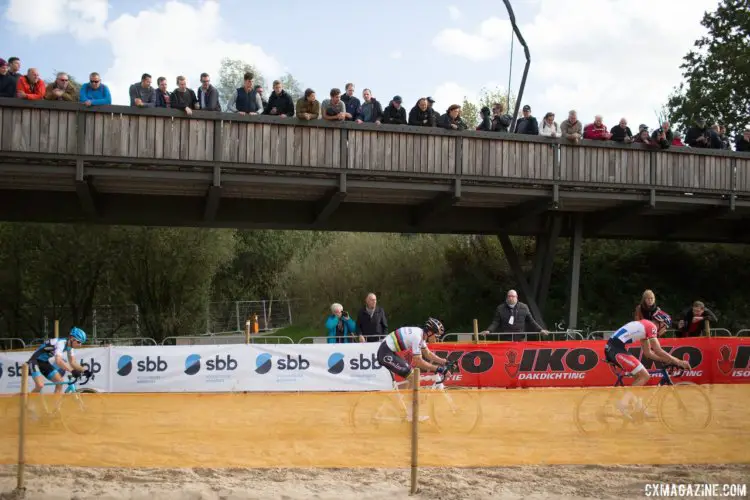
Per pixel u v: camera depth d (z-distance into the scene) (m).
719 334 20.20
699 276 22.69
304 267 27.25
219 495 6.46
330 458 7.14
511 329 12.34
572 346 12.20
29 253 23.39
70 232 22.58
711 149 16.69
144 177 13.35
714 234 19.92
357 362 11.90
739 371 12.29
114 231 22.62
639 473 7.18
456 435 7.28
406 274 24.33
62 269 23.31
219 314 32.44
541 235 18.27
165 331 23.62
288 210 16.53
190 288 24.02
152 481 6.85
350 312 23.89
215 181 13.42
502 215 17.83
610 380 12.12
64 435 7.19
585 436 7.46
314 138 13.96
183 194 15.62
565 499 6.38
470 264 23.86
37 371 9.87
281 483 6.84
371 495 6.46
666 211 18.42
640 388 7.56
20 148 12.52
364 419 7.20
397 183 14.64
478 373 12.05
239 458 7.11
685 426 7.62
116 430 7.18
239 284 36.84
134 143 13.01
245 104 13.62
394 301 23.47
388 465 7.16
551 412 7.42
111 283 23.70
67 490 6.54
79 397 7.21
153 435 7.16
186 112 13.13
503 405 7.38
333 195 14.41
